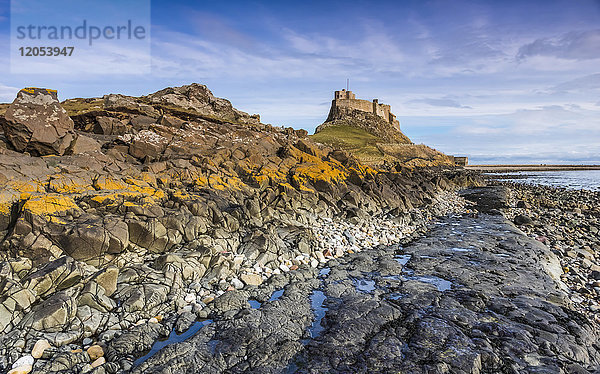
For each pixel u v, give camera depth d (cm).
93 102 5909
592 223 2916
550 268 1691
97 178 1852
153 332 1078
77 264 1234
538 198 4634
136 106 4850
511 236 2325
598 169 16950
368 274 1622
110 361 938
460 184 6300
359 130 16725
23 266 1183
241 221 2014
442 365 891
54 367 883
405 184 4391
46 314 1005
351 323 1129
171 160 2616
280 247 1800
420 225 2762
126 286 1250
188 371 902
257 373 898
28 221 1322
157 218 1617
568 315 1166
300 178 2991
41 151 2244
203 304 1266
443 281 1520
